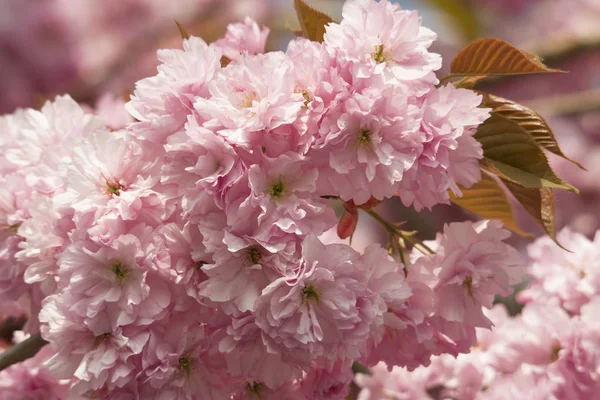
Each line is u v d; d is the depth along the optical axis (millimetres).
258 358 737
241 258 722
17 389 839
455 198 835
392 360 777
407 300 753
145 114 735
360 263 728
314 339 719
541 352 859
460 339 773
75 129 804
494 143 767
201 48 743
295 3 787
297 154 715
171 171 722
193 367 744
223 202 716
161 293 729
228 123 716
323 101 720
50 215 750
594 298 848
